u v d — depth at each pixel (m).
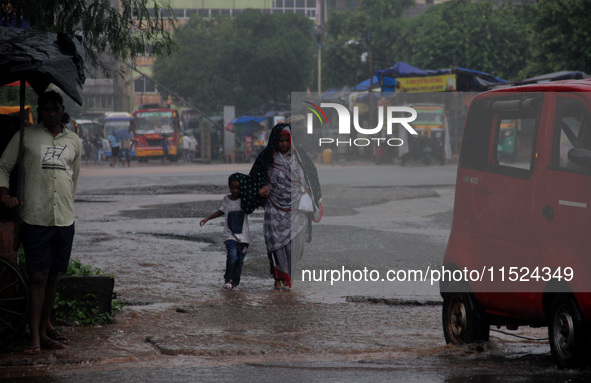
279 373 7.14
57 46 8.67
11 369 7.53
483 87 44.50
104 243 18.42
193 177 44.78
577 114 7.42
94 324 9.98
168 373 7.18
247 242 13.22
